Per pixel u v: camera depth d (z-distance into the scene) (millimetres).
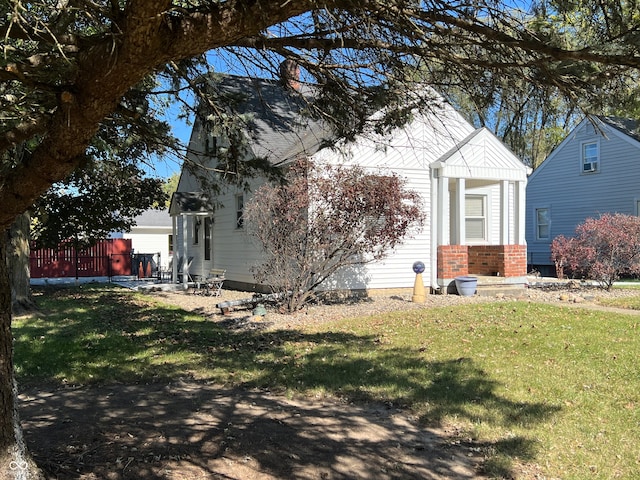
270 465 3938
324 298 12766
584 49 2861
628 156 21078
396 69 3836
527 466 3945
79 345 8055
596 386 5664
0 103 3301
